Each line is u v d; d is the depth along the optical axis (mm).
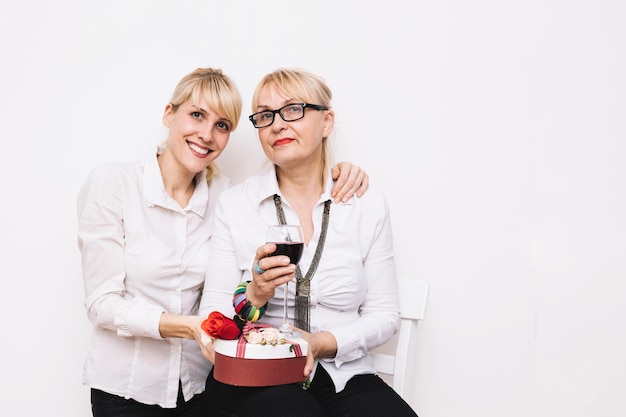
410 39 1809
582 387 1707
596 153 1710
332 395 1347
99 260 1432
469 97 1777
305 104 1442
